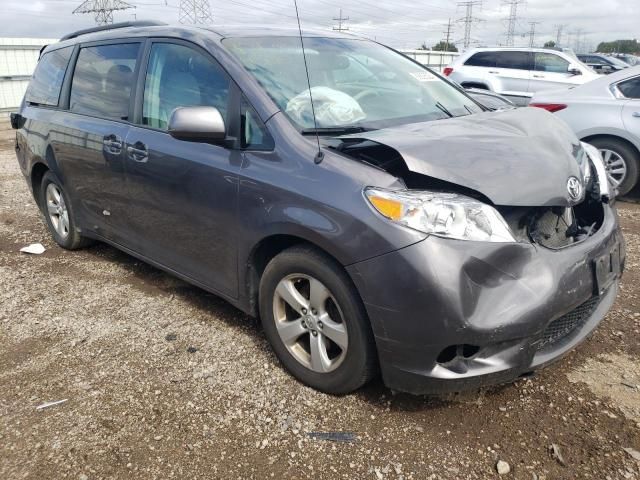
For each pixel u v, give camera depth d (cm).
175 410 260
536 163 250
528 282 225
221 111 295
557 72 1090
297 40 343
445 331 216
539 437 237
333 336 254
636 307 352
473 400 261
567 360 293
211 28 338
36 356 311
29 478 222
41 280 419
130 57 375
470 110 351
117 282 412
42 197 494
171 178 318
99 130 382
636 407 254
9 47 1502
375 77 343
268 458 230
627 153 618
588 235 262
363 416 253
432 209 220
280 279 270
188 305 369
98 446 238
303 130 270
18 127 510
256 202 268
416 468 222
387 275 221
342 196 235
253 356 304
